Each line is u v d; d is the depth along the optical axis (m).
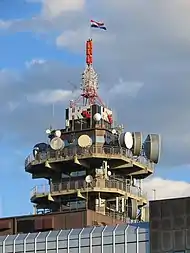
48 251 83.50
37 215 95.81
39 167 121.12
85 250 81.69
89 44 127.50
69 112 122.88
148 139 120.25
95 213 96.50
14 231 96.12
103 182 116.81
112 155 118.00
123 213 115.88
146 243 78.94
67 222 94.88
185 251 76.56
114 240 80.56
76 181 118.25
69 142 120.81
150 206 79.31
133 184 121.38
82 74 125.56
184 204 77.75
